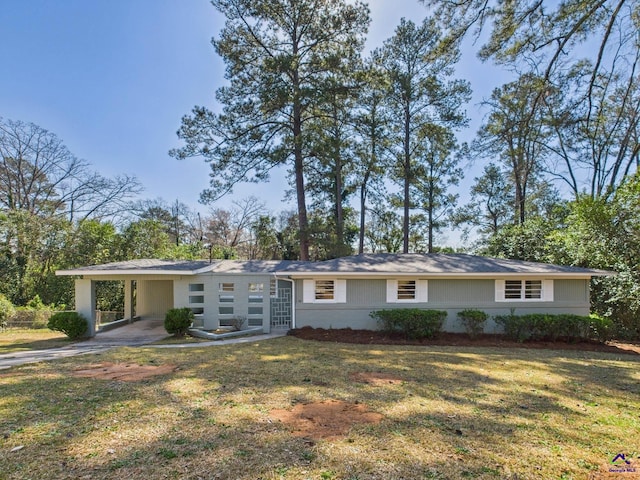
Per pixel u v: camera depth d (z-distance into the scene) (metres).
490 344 10.95
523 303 12.62
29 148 24.33
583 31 9.51
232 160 19.12
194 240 35.56
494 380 6.89
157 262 14.02
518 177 23.00
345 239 23.09
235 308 12.97
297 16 18.97
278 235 28.11
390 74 21.50
